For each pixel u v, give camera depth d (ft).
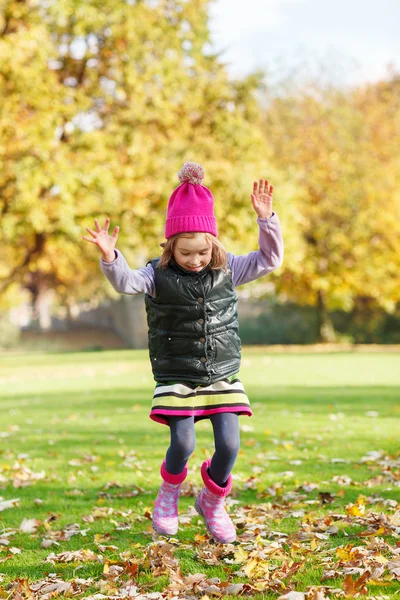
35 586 11.60
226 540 12.48
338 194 96.89
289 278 98.94
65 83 71.61
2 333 136.15
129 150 67.92
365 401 37.19
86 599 10.84
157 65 69.72
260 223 12.52
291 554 12.53
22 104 64.80
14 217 64.28
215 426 11.86
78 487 19.12
